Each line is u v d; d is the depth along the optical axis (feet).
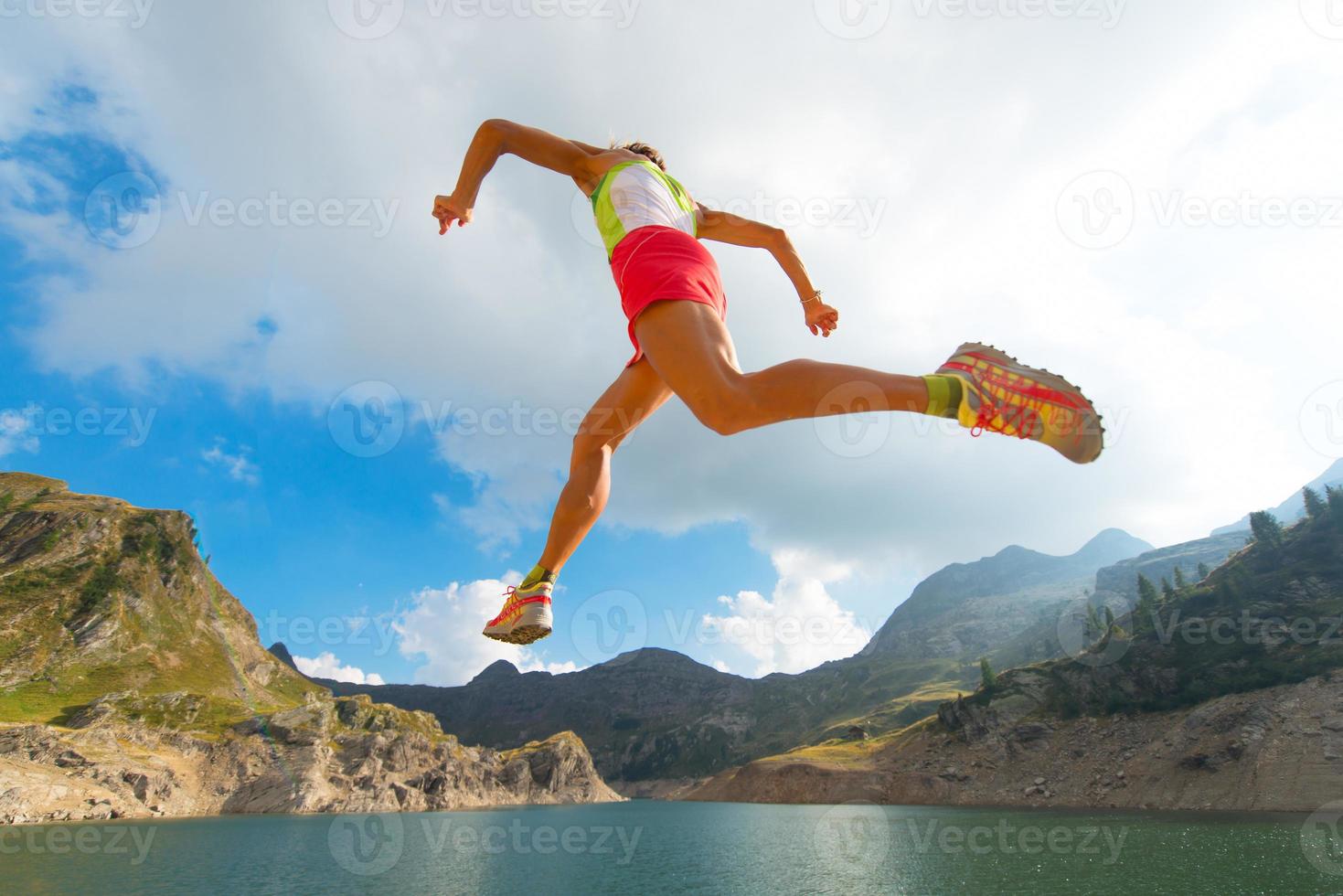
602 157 9.93
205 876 155.12
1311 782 303.89
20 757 317.63
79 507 553.23
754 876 157.07
